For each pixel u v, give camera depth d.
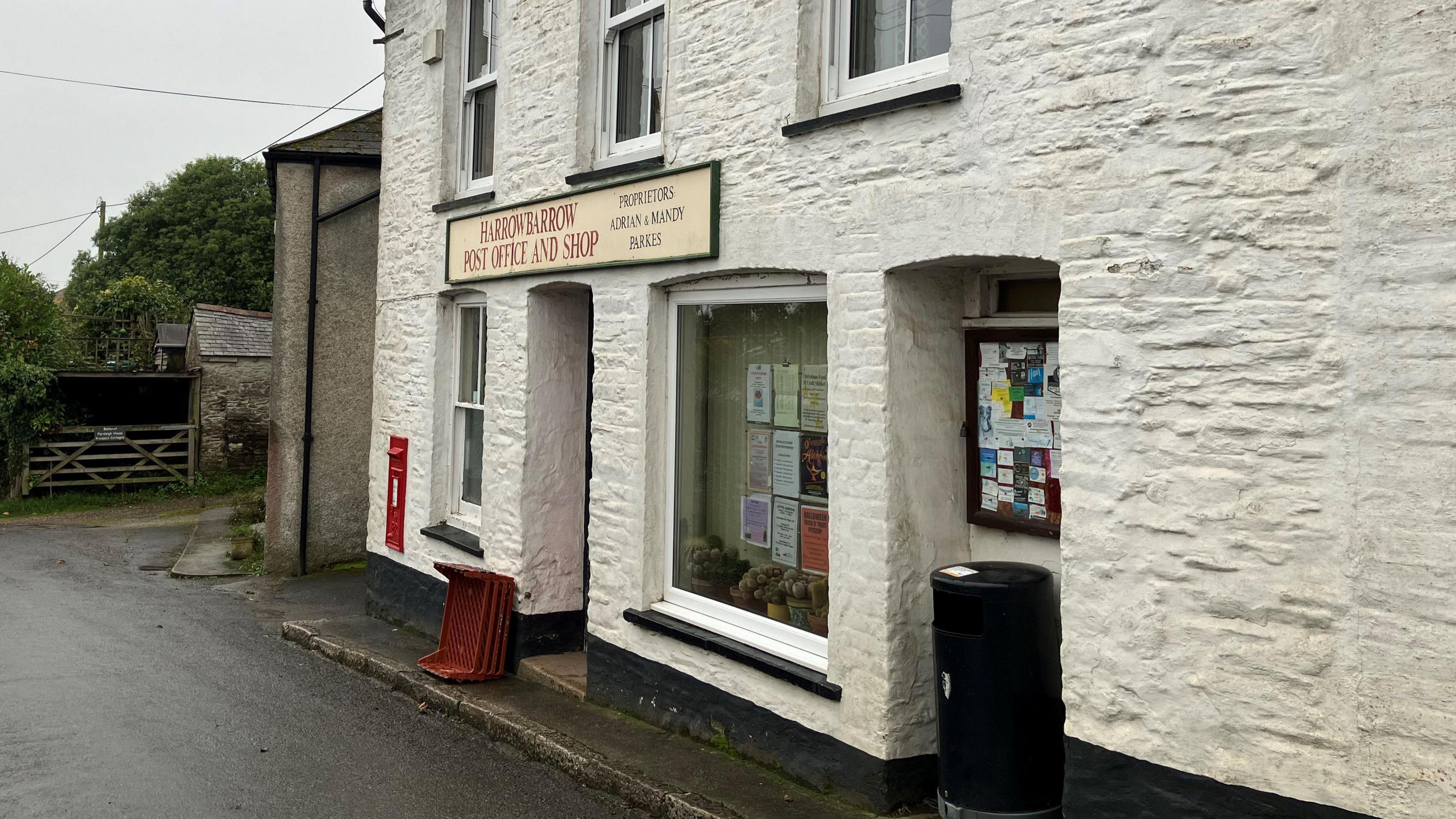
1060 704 4.65
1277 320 3.72
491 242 8.42
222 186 42.56
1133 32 4.07
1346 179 3.58
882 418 5.05
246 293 41.66
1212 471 3.87
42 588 12.17
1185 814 3.91
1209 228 3.88
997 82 4.54
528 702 7.21
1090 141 4.20
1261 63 3.76
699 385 6.65
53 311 26.11
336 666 8.73
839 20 5.63
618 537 6.95
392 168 10.38
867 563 5.13
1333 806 3.58
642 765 5.83
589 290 8.12
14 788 5.82
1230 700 3.81
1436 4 3.40
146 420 24.03
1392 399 3.49
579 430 8.33
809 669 5.54
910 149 4.93
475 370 9.39
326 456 13.13
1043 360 4.91
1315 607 3.63
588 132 7.46
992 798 4.53
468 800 5.69
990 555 5.19
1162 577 3.99
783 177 5.65
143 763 6.24
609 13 7.49
